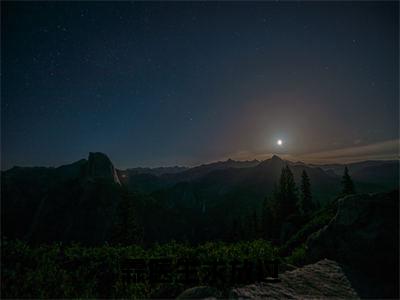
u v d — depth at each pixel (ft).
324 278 36.19
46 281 28.25
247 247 40.11
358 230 42.09
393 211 41.39
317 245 47.50
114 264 32.63
